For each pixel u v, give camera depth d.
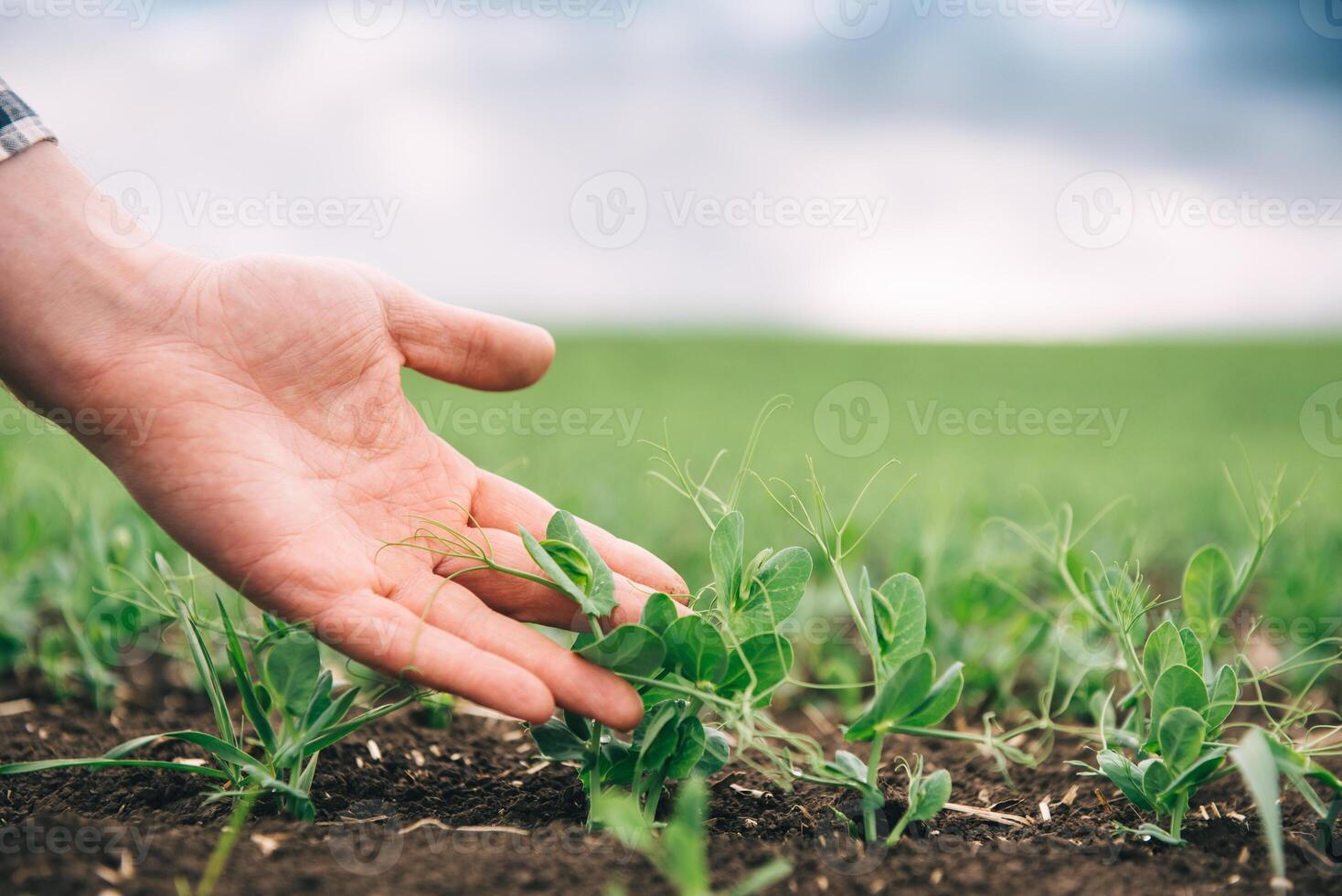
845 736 0.54
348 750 0.63
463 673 0.55
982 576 0.72
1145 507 1.02
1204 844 0.55
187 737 0.55
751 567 0.56
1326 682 0.72
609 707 0.55
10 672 0.71
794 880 0.52
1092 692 0.66
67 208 0.59
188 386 0.59
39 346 0.58
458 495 0.61
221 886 0.51
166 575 0.60
